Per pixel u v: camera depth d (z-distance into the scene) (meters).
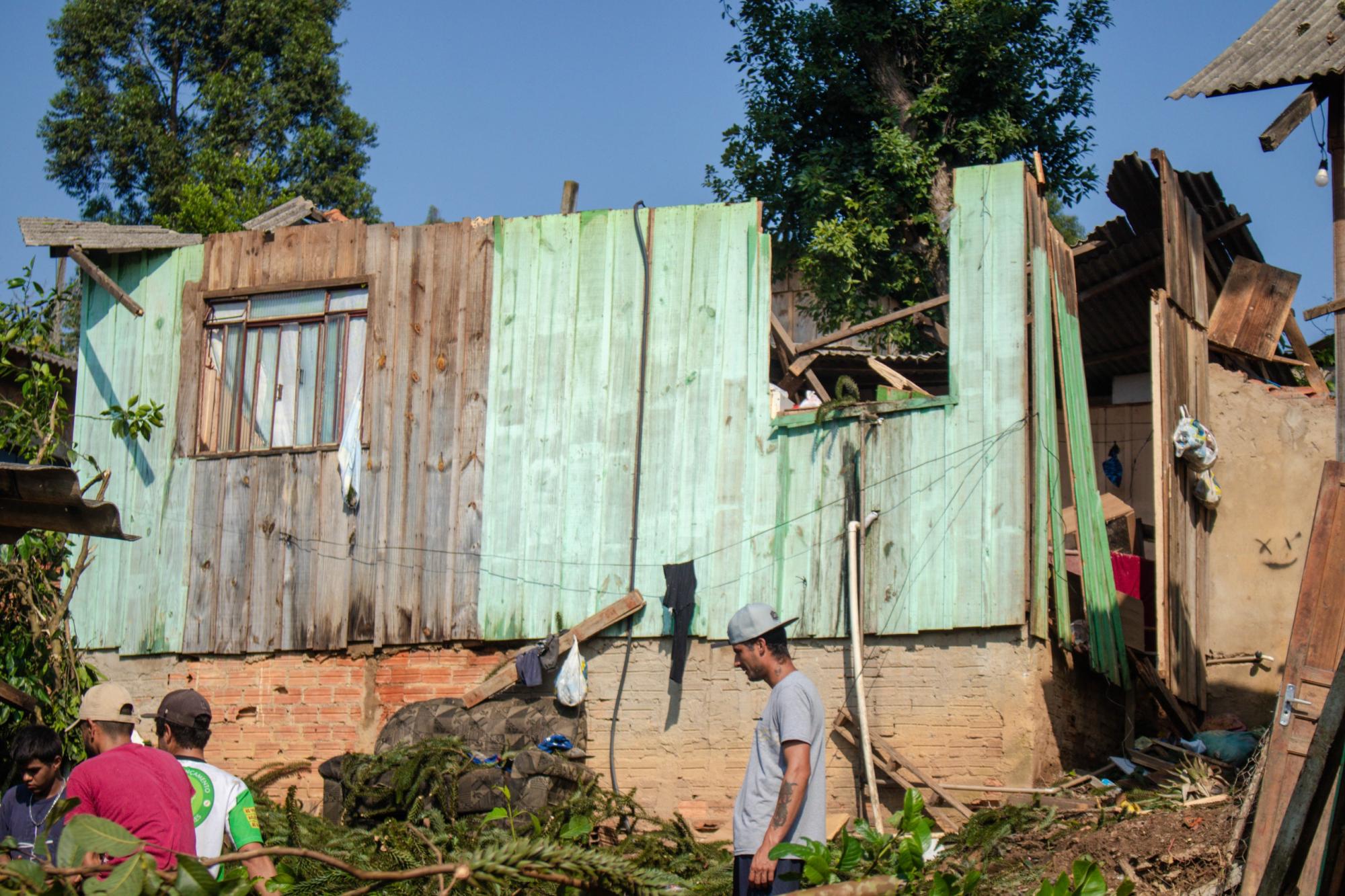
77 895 3.97
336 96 26.45
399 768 10.01
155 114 25.72
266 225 14.36
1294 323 13.78
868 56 18.86
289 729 12.23
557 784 10.20
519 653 11.51
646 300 11.80
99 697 5.40
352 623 12.14
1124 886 4.76
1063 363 11.46
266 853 3.85
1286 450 13.02
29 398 12.22
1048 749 10.33
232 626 12.56
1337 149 9.65
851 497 10.91
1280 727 7.28
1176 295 12.30
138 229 13.41
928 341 18.16
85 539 11.07
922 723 10.36
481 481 11.98
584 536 11.60
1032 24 18.73
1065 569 11.09
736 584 11.11
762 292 11.49
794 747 5.55
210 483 12.91
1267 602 12.76
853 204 17.83
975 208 11.02
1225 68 10.12
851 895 4.11
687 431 11.49
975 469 10.57
